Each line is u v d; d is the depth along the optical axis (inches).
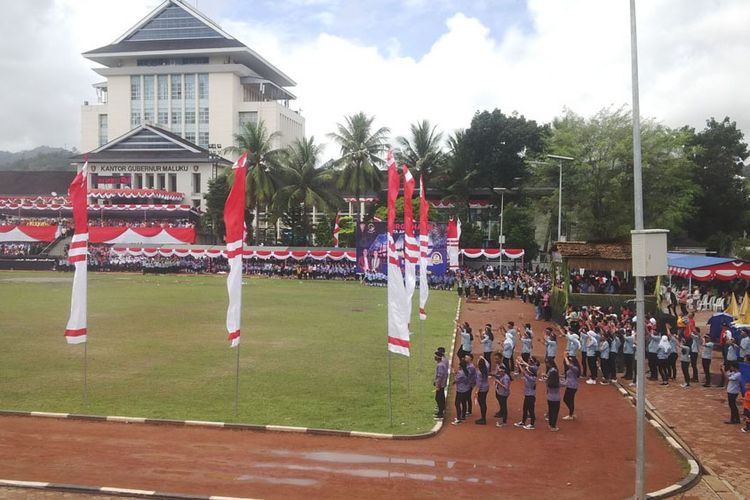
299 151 2970.0
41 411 672.4
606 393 823.7
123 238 2923.2
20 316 1346.0
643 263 466.3
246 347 1036.5
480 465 546.6
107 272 2827.3
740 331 969.5
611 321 935.7
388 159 720.3
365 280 2337.6
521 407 746.2
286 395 746.2
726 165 2709.2
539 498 478.3
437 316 1498.5
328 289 2121.1
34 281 2263.8
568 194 2292.1
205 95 4306.1
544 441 617.6
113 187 3774.6
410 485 498.3
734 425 673.0
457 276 2171.5
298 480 503.8
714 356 1096.2
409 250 823.7
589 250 1311.5
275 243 3253.0
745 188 2731.3
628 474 532.1
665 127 2260.1
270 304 1637.6
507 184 3186.5
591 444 610.2
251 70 4534.9
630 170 2220.7
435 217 2795.3
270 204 2871.6
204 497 466.3
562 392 823.1
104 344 1042.1
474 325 1382.9
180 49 4210.1
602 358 877.8
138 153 3754.9
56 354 956.0
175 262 2817.4
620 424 679.7
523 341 908.0
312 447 583.2
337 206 2928.2
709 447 604.4
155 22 4404.5
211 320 1330.0
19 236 3149.6
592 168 2213.3
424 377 863.1
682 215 2335.1
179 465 532.7
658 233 465.7
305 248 2706.7
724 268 1364.4
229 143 4237.2
